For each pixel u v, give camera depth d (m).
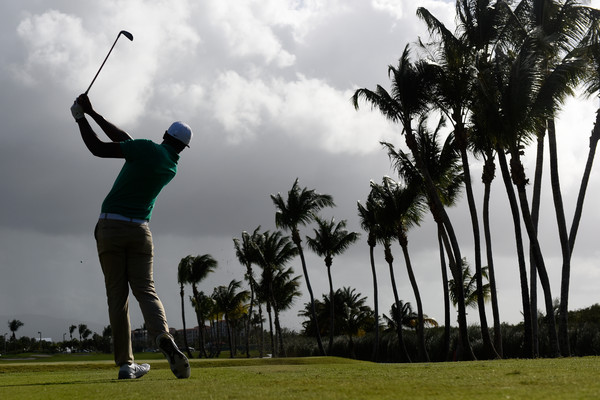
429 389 2.63
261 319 64.44
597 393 2.24
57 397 2.71
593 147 19.97
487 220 24.73
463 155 22.02
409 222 32.28
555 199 19.89
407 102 22.28
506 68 18.78
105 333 162.50
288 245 51.12
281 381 3.33
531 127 18.17
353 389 2.71
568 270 19.52
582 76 18.06
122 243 4.26
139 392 2.85
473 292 37.03
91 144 4.26
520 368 4.10
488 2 21.19
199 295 73.38
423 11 21.23
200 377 4.09
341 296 68.56
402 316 64.25
